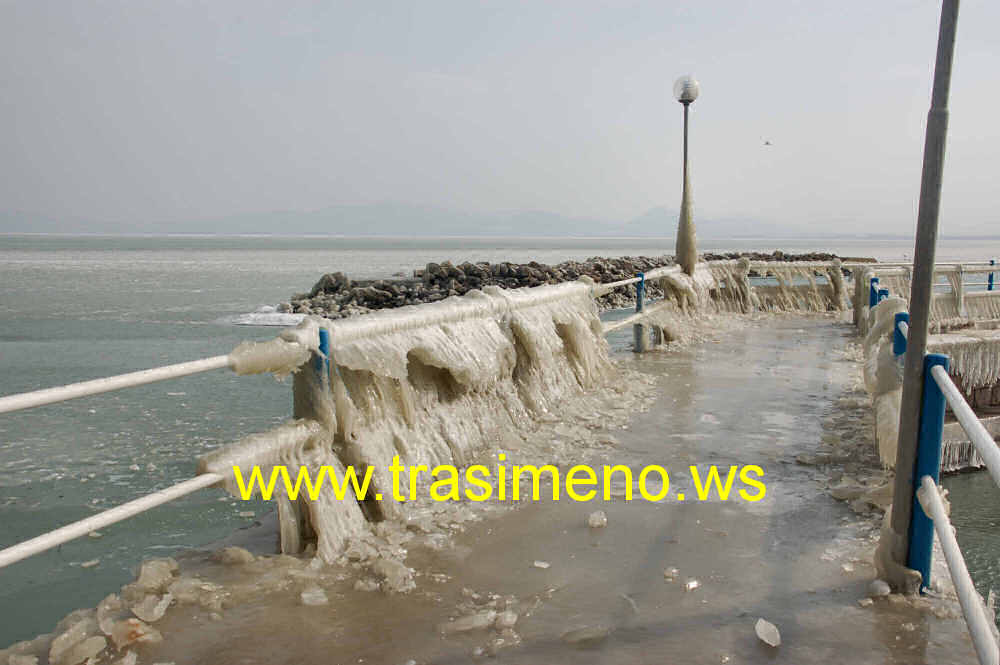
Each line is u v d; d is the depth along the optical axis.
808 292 12.72
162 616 2.46
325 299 20.58
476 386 4.37
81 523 2.12
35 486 4.50
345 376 3.47
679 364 7.74
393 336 3.67
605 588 2.69
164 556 3.38
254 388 7.68
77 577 3.18
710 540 3.15
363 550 2.96
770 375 7.09
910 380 2.53
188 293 24.48
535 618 2.47
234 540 3.24
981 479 4.38
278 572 2.78
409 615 2.49
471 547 3.07
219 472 2.60
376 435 3.56
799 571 2.83
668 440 4.77
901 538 2.61
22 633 2.70
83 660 2.20
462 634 2.37
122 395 7.29
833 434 4.84
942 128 2.36
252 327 14.53
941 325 5.86
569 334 6.07
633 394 6.15
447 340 4.14
